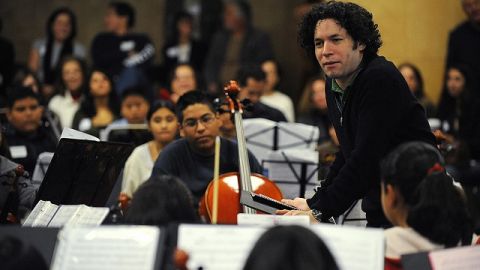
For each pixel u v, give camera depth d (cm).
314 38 1071
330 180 1109
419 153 845
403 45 2080
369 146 1014
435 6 2075
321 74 2148
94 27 2681
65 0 2691
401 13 2073
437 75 2083
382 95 1014
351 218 1216
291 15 2511
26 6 2711
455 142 1758
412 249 839
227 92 1338
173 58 2408
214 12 2572
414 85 1936
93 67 2048
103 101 2006
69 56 2181
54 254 833
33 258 760
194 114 1348
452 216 834
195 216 879
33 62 2375
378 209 1055
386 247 844
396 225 864
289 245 630
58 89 2116
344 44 1038
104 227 809
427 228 837
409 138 1027
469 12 2023
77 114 1994
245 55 2350
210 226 800
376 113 1014
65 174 1102
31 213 1005
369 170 1019
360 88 1030
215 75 2369
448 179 843
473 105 1914
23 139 1711
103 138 1703
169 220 855
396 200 852
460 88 1922
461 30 2033
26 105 1697
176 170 1348
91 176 1123
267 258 628
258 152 1568
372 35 1046
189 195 875
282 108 2059
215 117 1358
